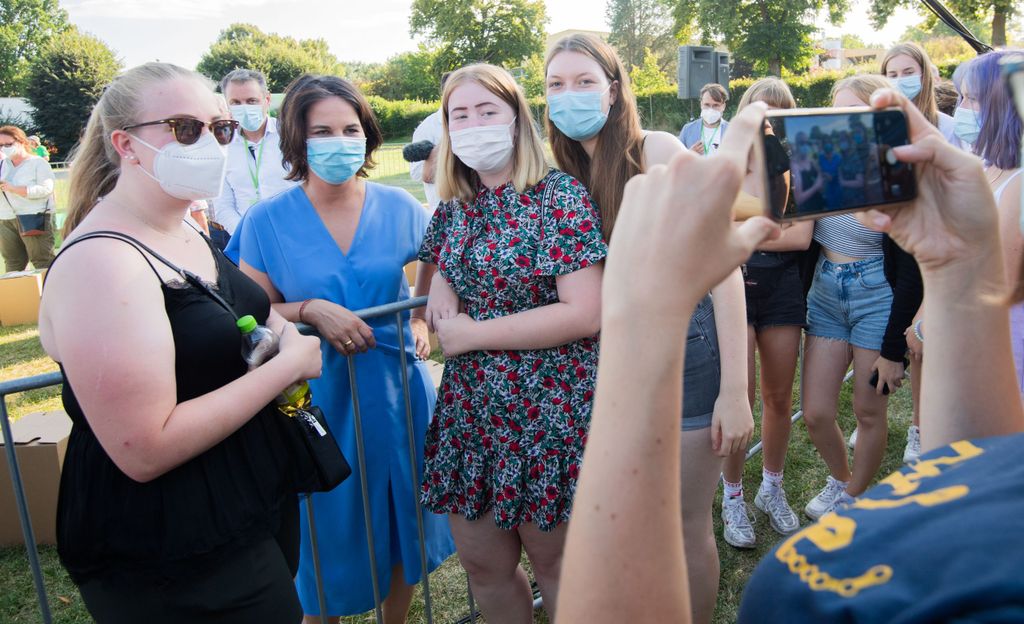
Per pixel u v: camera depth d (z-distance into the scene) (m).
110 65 41.09
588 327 1.72
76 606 2.87
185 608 1.39
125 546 1.36
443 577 2.91
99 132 1.51
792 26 36.19
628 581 0.52
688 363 1.91
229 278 1.62
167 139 1.41
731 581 2.73
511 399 1.78
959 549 0.44
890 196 0.67
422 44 62.34
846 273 2.67
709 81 9.33
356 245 2.15
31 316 7.19
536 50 56.59
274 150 4.38
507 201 1.82
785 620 0.50
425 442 1.98
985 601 0.41
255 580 1.45
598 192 2.00
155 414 1.28
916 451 3.31
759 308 2.79
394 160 20.47
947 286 0.72
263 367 1.50
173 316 1.39
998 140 1.75
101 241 1.31
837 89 2.85
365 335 1.98
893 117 0.68
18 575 3.08
